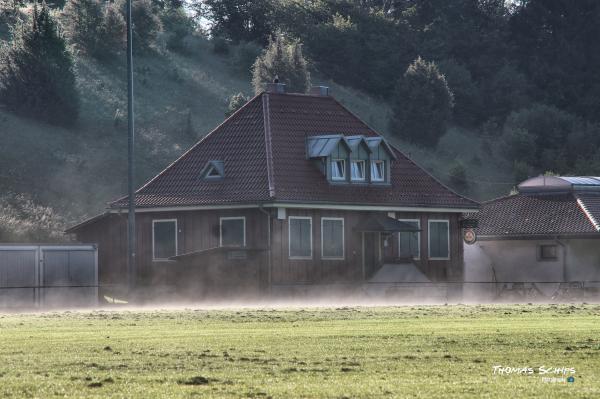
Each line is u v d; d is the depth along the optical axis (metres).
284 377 69.94
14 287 169.88
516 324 114.31
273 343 91.31
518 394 62.00
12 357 80.88
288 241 199.88
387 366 75.81
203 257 194.88
